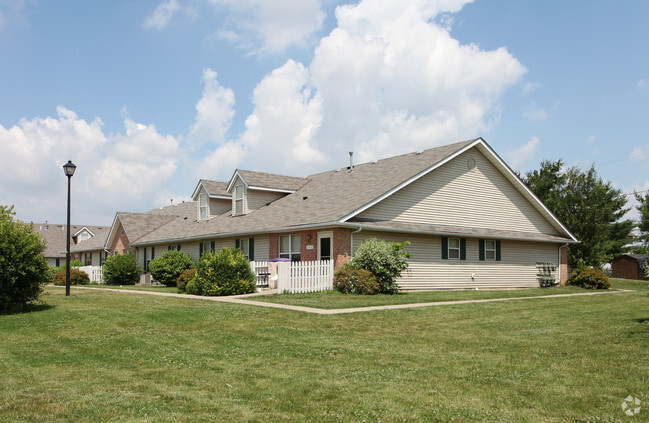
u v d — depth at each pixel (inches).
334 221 783.1
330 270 799.1
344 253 807.7
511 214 1088.2
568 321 506.0
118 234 1653.5
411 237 898.7
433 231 894.4
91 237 2199.8
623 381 270.8
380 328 466.6
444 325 486.0
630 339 388.2
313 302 633.0
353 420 215.9
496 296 780.0
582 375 285.4
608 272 1820.9
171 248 1349.7
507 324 491.2
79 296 731.4
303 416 221.0
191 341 403.9
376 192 868.6
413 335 432.1
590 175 1595.7
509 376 286.8
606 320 506.6
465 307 619.2
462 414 222.4
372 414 223.1
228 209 1306.6
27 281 567.8
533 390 258.1
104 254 1822.1
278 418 218.4
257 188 1119.6
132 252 1545.3
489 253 1034.7
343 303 626.8
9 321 487.2
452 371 300.7
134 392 262.7
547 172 1962.4
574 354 341.4
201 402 242.8
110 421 214.8
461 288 966.4
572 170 1631.4
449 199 969.5
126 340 406.6
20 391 264.2
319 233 850.8
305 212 925.2
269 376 294.4
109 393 260.4
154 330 446.3
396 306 614.2
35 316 515.2
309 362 330.0
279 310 558.6
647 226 1726.1
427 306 617.3
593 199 1524.4
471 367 310.7
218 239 1140.5
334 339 411.8
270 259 959.0
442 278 937.5
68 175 776.9
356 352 359.6
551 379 279.0
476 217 1014.4
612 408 228.1
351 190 957.2
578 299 757.3
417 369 307.3
